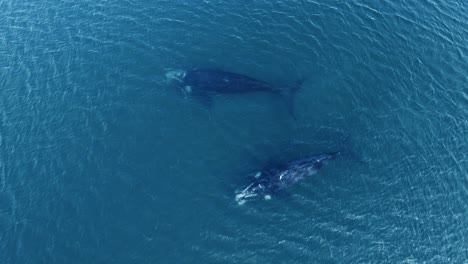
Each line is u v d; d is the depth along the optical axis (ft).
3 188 134.31
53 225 126.31
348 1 191.01
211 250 121.29
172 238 123.65
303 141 143.33
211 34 177.06
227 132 145.69
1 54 173.88
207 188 132.98
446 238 123.54
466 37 178.70
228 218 126.82
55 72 167.02
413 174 136.36
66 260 119.55
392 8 189.06
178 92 156.76
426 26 182.19
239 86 154.10
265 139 143.84
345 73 163.43
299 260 119.44
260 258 119.85
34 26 185.16
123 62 168.96
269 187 130.93
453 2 193.36
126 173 137.08
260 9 186.70
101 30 182.09
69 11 191.21
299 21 181.98
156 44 174.50
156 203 130.41
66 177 136.56
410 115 151.33
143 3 192.34
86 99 157.38
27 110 154.61
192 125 147.84
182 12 187.01
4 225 126.11
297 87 157.38
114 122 150.00
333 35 176.96
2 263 119.14
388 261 119.44
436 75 164.25
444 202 130.62
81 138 146.10
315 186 132.87
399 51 171.94
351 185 133.39
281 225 125.49
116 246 122.21
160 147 142.82
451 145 143.54
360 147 142.10
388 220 126.93
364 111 152.15
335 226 125.49
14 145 144.77
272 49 171.01
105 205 130.31
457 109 153.69
